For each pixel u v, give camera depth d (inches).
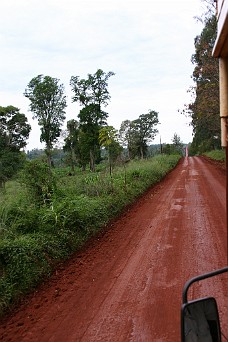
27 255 248.4
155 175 912.9
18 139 2433.6
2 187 472.4
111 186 547.5
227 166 104.7
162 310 191.6
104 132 738.2
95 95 2201.0
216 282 223.6
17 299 215.5
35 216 316.8
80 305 206.1
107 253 305.0
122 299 209.9
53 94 2495.1
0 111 2301.9
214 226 372.5
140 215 461.4
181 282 228.8
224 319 174.2
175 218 425.4
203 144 2810.0
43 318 193.2
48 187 395.5
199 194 606.5
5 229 278.1
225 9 76.1
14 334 177.9
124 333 170.6
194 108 1127.6
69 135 2918.3
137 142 2925.7
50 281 247.0
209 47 930.7
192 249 297.6
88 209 391.5
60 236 306.2
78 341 166.4
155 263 269.4
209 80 1000.9
